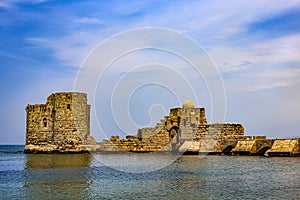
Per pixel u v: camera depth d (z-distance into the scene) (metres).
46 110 80.00
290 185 37.44
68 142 78.06
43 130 80.06
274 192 33.84
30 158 69.81
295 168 51.12
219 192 34.00
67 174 45.81
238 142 78.25
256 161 61.75
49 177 43.12
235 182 39.56
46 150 79.00
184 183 39.06
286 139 70.81
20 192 33.88
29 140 81.81
